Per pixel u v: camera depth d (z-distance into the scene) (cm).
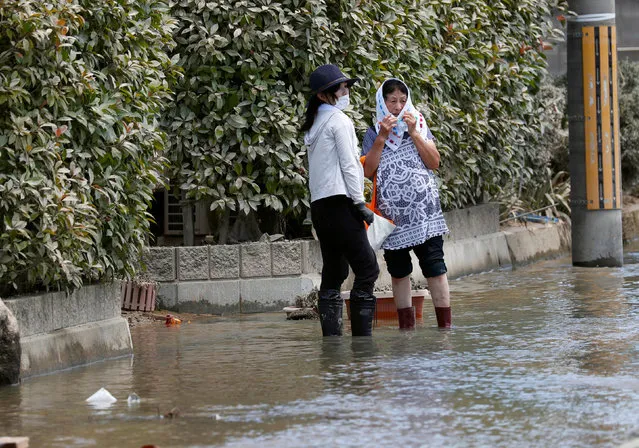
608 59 3856
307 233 3231
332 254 2370
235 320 2762
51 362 1992
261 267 2934
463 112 3609
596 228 3916
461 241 3828
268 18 2892
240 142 2911
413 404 1603
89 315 2147
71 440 1433
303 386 1769
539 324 2461
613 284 3325
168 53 2900
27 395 1758
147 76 2262
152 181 2253
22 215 1933
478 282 3550
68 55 2016
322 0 2911
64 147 2061
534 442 1369
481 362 1953
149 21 2294
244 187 2931
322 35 2936
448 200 3644
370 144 2456
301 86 2991
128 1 2184
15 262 1941
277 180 2961
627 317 2545
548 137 4928
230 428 1477
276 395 1698
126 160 2202
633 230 5444
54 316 2034
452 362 1959
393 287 2486
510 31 3875
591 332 2306
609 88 3869
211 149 2930
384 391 1706
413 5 3294
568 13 3888
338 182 2294
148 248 2752
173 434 1451
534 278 3619
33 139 1962
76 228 1978
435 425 1469
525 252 4300
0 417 1588
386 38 3145
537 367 1889
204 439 1416
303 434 1431
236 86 2947
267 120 2900
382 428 1458
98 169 2112
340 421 1505
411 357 2030
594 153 3894
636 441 1357
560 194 4938
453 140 3581
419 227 2411
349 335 2397
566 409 1550
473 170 3719
